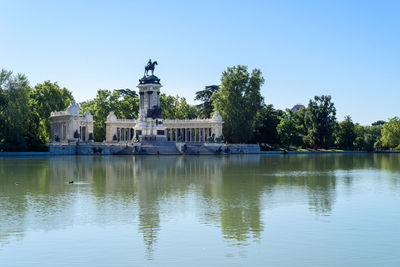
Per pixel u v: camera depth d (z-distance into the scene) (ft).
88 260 87.51
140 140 506.89
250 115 604.90
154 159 397.19
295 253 91.40
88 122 586.86
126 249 94.17
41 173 240.12
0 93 435.94
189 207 136.56
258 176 230.89
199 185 188.96
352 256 89.56
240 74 606.96
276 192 168.55
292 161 383.86
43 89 589.73
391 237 102.83
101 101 648.38
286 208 135.64
